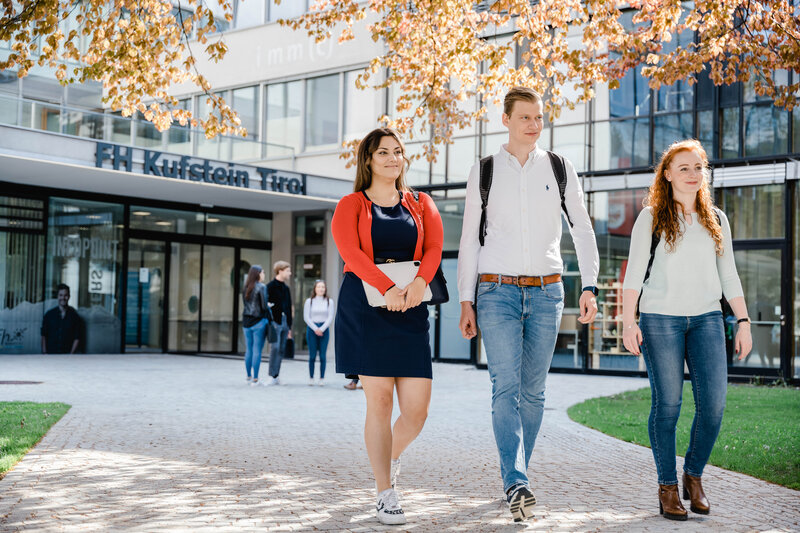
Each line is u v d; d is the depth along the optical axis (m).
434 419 9.19
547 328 4.41
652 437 4.41
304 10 22.20
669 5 7.49
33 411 8.34
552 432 8.06
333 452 6.54
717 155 15.56
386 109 20.84
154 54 7.66
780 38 8.04
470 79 8.73
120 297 19.98
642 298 4.46
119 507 4.27
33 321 18.62
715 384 4.34
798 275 14.92
